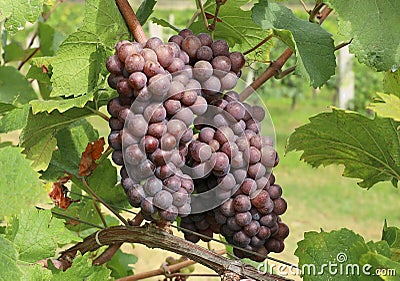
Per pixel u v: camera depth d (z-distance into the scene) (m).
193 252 0.63
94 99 0.75
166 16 6.02
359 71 4.99
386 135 0.74
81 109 0.75
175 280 0.91
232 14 0.80
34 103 0.68
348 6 0.65
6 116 0.72
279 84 5.48
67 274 0.66
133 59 0.57
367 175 0.80
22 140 0.75
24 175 0.56
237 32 0.82
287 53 0.75
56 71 0.70
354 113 0.73
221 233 0.67
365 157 0.78
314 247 0.62
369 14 0.65
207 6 0.80
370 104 0.56
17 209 0.56
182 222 0.68
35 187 0.56
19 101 1.18
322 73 0.68
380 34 0.65
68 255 0.69
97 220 0.92
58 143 0.84
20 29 0.65
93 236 0.68
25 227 0.64
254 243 0.65
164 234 0.63
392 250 0.67
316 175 4.35
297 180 4.27
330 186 4.16
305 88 5.48
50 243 0.65
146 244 0.65
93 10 0.67
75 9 5.76
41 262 0.65
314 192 4.05
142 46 0.59
